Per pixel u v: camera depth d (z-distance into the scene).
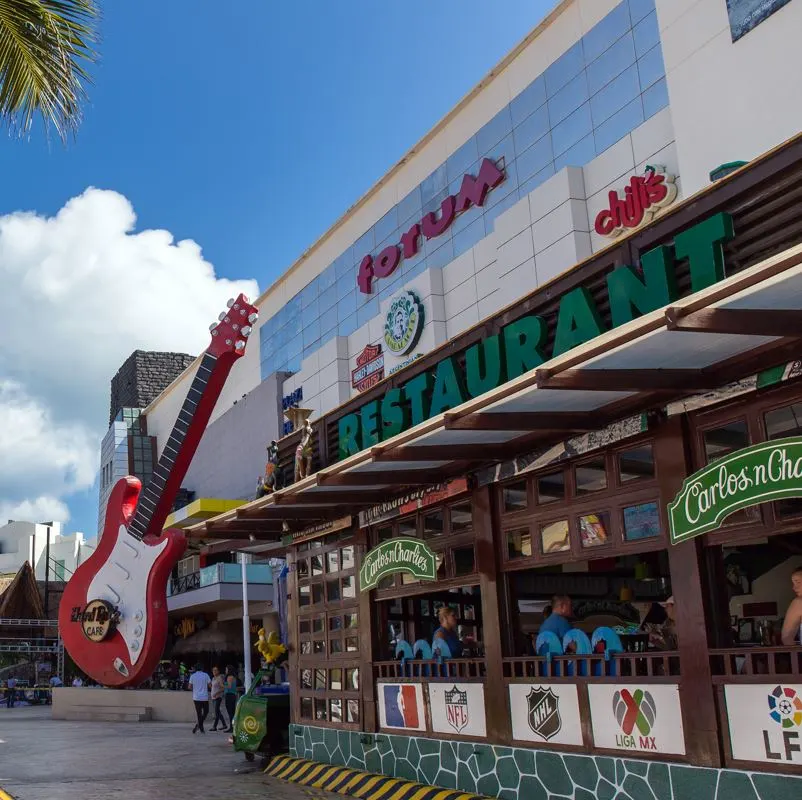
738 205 6.28
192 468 46.03
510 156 24.36
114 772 12.87
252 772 12.48
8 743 18.50
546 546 8.07
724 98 16.17
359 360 31.42
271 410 36.78
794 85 14.77
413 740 9.61
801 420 5.93
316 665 12.05
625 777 6.86
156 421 55.69
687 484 6.10
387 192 30.88
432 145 28.16
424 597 11.66
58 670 40.31
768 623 8.03
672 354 5.86
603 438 7.31
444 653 9.27
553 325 7.93
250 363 42.16
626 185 19.95
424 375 9.45
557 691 7.66
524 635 9.16
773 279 4.56
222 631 37.16
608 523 7.40
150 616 19.19
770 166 6.03
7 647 41.44
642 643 8.14
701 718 6.29
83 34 10.21
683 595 6.55
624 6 20.72
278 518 11.62
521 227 22.67
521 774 7.93
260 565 31.78
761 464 5.49
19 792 10.76
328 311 34.78
